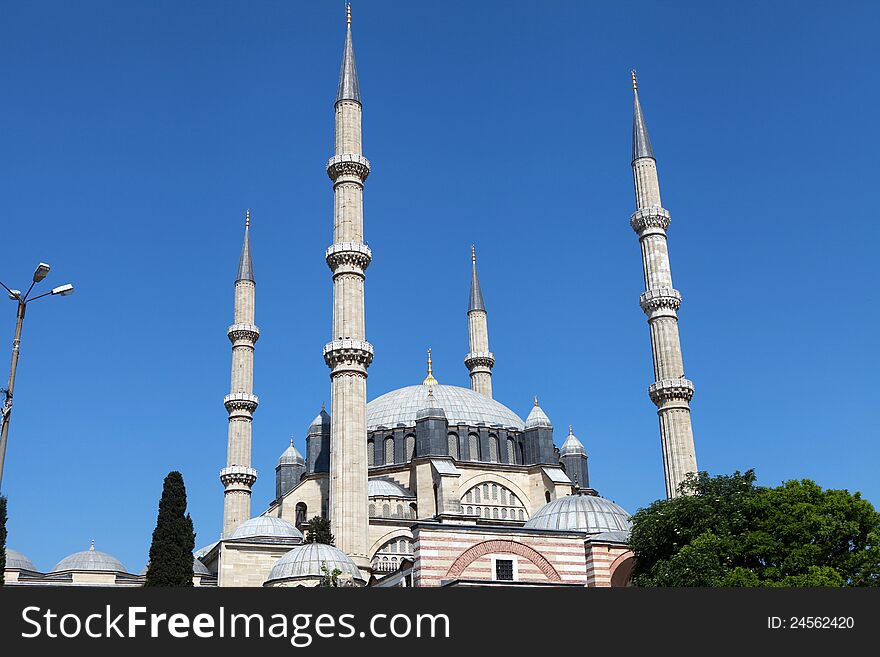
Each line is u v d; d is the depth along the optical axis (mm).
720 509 69125
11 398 44281
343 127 112188
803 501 66438
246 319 128750
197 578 105438
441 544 68688
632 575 72438
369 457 120188
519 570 70125
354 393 100875
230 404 123875
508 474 119562
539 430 121812
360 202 110312
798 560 63031
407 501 112375
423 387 127812
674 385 103375
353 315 104375
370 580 92375
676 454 101750
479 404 126375
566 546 71750
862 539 65062
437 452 113062
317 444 118688
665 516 70000
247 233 135375
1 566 85750
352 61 116312
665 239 111812
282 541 102688
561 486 115688
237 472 120625
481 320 146875
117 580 112188
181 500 95438
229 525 119000
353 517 96000
